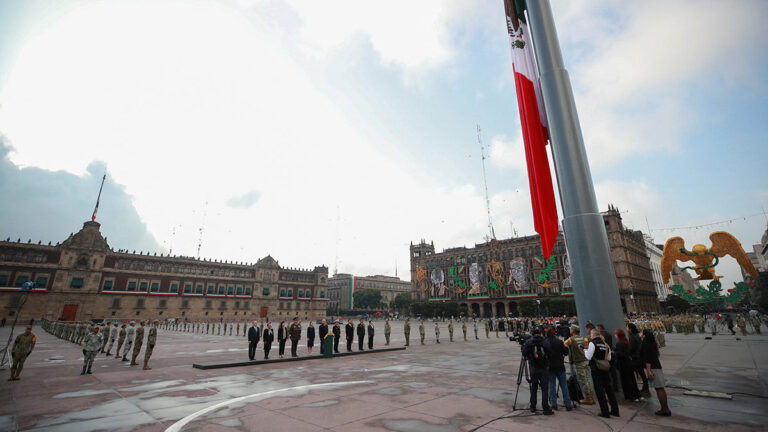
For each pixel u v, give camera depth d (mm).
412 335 41531
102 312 73000
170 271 84688
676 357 16594
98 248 74875
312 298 109438
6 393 9836
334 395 9352
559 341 7816
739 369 12711
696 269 30438
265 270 101125
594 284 9562
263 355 19484
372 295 151750
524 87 12312
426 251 129250
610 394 7211
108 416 7484
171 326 63188
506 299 96500
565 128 10578
